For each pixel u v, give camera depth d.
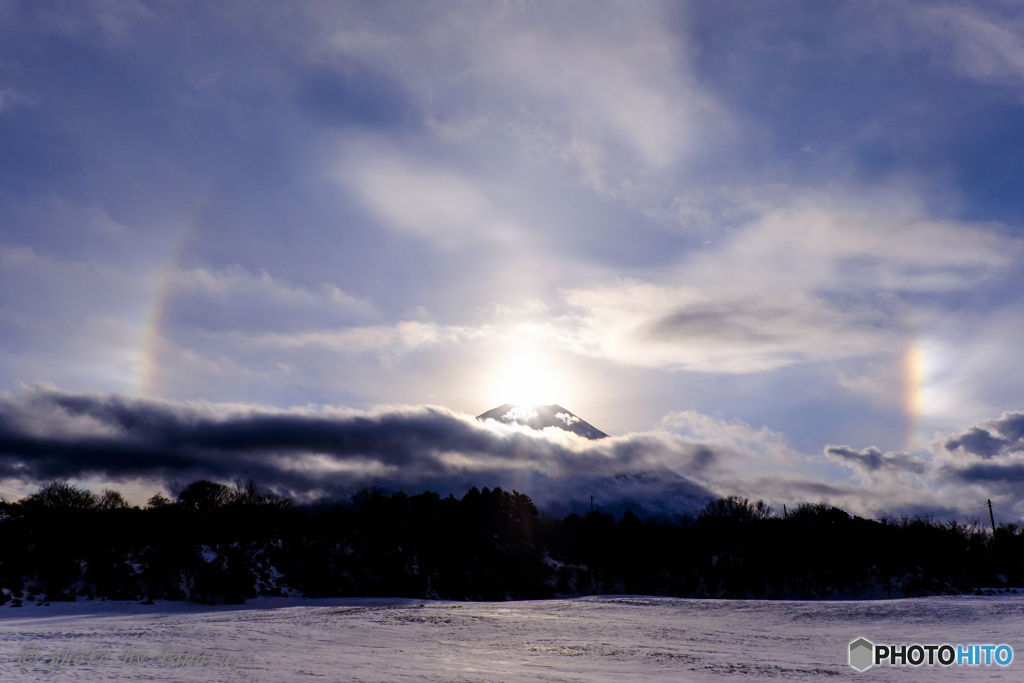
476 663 42.00
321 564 123.69
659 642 54.16
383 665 40.12
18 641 50.06
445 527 145.38
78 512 120.50
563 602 95.00
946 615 71.75
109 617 75.44
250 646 48.38
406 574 125.44
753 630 62.88
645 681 36.22
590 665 41.97
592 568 148.62
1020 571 142.50
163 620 70.81
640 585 142.38
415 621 69.50
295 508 148.00
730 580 137.00
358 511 162.12
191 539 116.75
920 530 147.38
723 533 156.25
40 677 34.62
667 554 150.62
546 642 53.62
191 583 102.38
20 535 110.50
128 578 102.88
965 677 37.84
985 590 123.62
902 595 125.31
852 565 134.38
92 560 107.31
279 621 69.06
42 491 137.00
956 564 138.00
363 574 122.50
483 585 130.50
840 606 82.94
